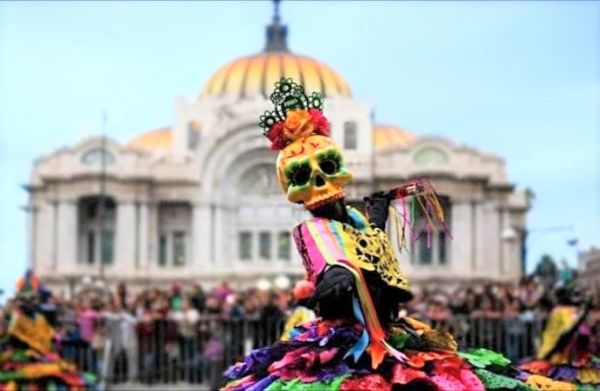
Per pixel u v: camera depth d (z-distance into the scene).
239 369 7.70
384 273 7.36
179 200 91.88
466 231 88.38
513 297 28.30
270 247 88.00
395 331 7.42
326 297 6.98
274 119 7.68
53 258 91.75
